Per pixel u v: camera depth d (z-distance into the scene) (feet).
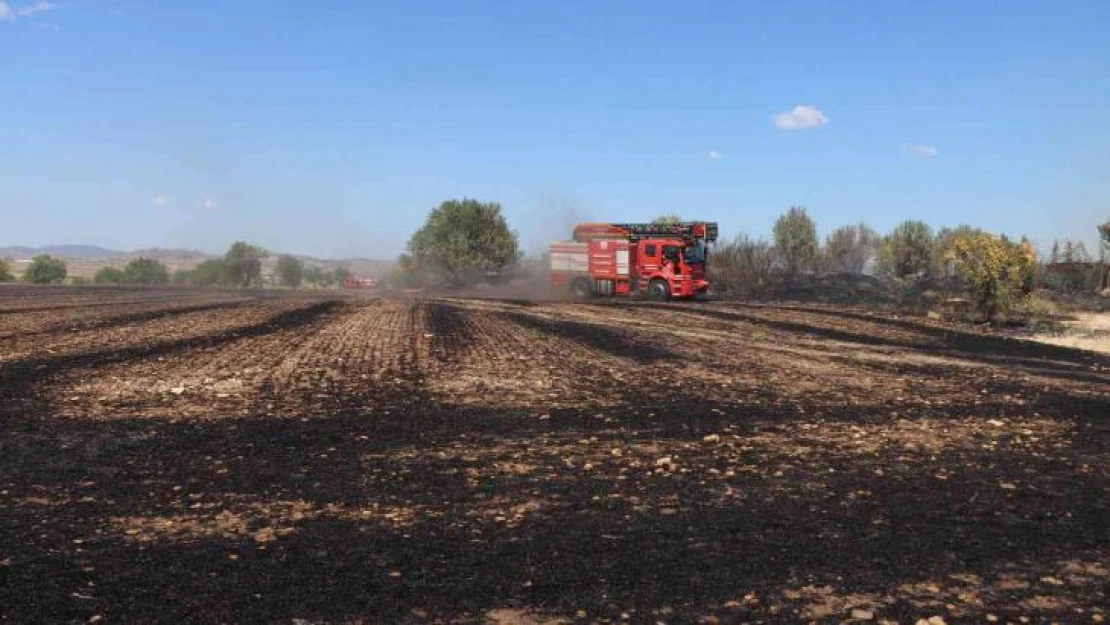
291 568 17.26
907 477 25.76
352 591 16.10
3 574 16.53
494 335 67.41
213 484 23.63
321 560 17.80
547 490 23.68
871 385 44.98
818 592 16.38
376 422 32.71
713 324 82.07
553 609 15.40
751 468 26.58
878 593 16.37
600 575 17.13
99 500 21.86
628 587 16.51
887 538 19.77
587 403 37.76
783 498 23.20
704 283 125.08
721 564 17.87
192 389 38.91
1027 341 72.13
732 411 36.47
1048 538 19.95
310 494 22.89
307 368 46.78
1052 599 16.24
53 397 35.99
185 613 14.88
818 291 129.39
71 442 28.30
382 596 15.88
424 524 20.45
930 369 52.54
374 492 23.21
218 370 45.01
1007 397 41.60
